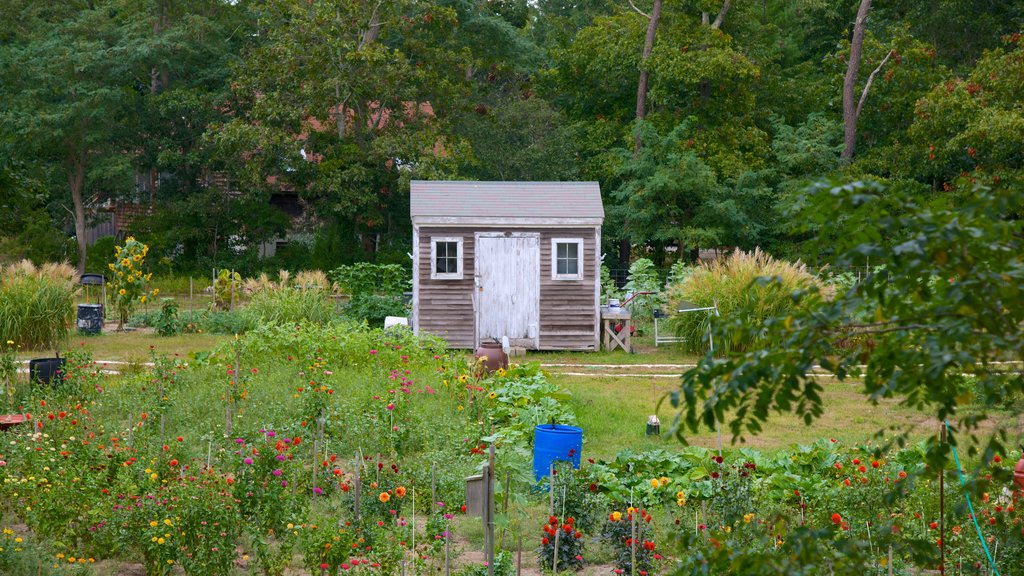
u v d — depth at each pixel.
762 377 2.76
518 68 45.00
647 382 17.31
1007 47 37.66
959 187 2.85
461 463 9.70
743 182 33.25
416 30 40.84
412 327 21.19
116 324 23.75
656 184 32.38
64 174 41.69
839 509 7.72
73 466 8.36
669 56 35.88
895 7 41.97
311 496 8.96
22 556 6.68
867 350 2.93
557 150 37.81
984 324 2.58
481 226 21.02
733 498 7.91
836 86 37.34
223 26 43.06
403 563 6.86
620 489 9.12
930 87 34.53
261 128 36.81
